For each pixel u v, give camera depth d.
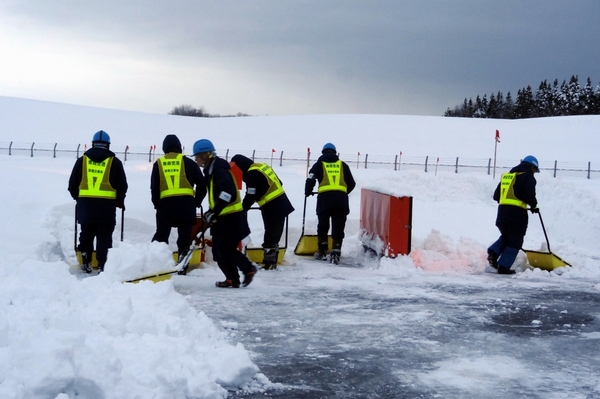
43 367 3.42
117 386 3.65
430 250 10.20
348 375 4.53
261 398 4.06
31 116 65.00
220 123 71.44
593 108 131.25
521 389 4.31
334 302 6.95
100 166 8.03
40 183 12.84
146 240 9.76
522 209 9.48
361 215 11.25
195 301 6.79
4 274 5.45
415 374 4.58
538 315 6.56
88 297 5.19
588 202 14.13
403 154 50.50
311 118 76.44
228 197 7.36
